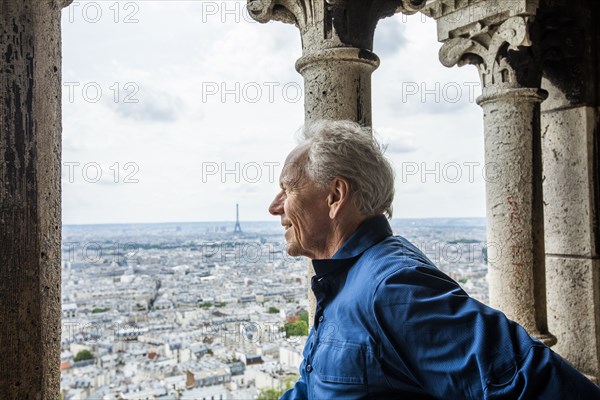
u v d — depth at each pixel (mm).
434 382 1065
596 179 3459
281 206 1482
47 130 1786
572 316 3527
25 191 1717
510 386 983
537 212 3178
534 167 3180
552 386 972
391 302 1110
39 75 1759
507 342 1019
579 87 3475
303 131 1471
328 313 1284
